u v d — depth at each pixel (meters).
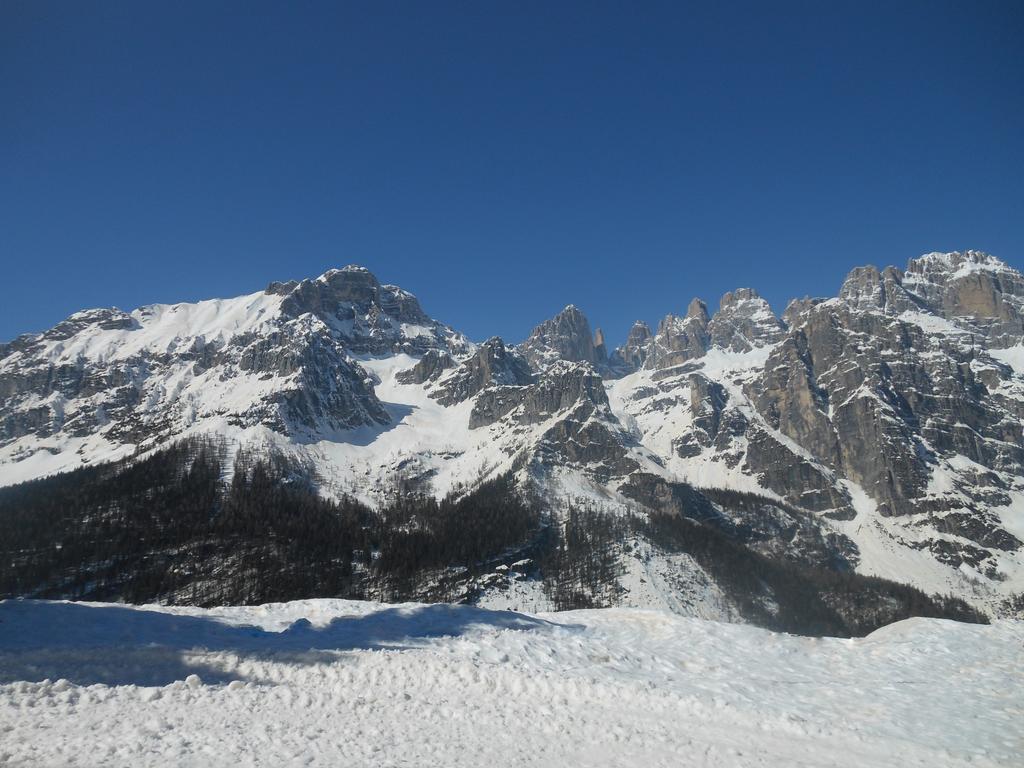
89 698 27.56
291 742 24.50
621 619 47.66
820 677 34.69
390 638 41.16
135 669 32.12
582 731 26.94
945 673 34.34
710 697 30.67
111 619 42.50
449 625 45.06
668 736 26.55
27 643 35.59
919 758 24.84
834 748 25.73
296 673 32.69
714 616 192.12
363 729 26.28
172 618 44.28
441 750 24.56
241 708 27.78
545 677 32.69
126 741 23.50
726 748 25.50
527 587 196.62
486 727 27.08
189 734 24.62
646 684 32.25
